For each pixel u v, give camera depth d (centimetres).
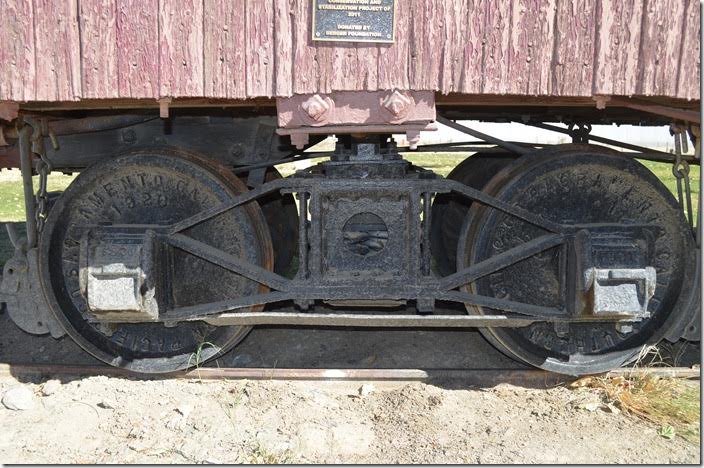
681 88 394
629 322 463
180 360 473
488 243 462
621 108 557
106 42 380
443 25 382
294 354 539
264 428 414
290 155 548
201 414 429
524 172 455
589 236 430
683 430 422
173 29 379
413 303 568
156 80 382
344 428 416
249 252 467
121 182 466
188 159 459
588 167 458
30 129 481
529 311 439
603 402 455
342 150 457
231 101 432
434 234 681
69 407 436
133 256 424
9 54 380
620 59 390
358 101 389
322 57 380
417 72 384
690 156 516
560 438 409
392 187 427
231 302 437
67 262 470
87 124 497
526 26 385
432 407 439
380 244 445
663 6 387
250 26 379
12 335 575
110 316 436
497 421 429
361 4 377
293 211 674
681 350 529
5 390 464
